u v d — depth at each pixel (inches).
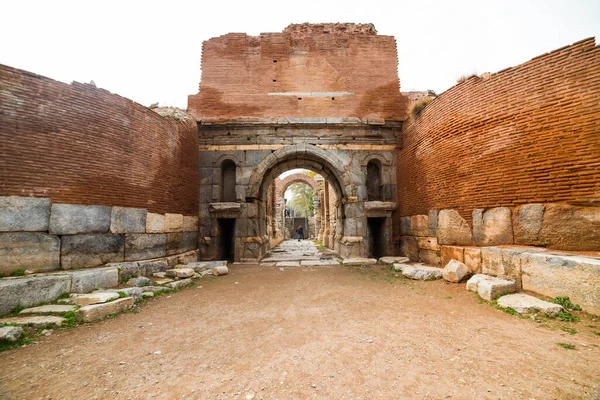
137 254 298.2
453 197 309.3
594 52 201.3
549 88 223.0
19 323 156.8
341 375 109.8
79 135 251.0
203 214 449.7
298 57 494.6
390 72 493.4
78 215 244.7
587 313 159.8
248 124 465.1
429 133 357.4
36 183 221.9
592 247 192.9
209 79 482.0
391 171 467.5
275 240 826.2
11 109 213.6
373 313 187.3
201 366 119.1
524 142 236.4
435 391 97.7
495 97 261.9
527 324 156.3
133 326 167.6
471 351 127.2
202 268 351.9
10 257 205.6
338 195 519.8
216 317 184.7
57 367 118.2
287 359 124.1
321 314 188.1
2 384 104.8
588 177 197.2
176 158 378.0
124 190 286.8
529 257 198.2
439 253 332.5
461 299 211.2
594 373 106.0
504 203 249.8
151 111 328.8
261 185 481.1
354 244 440.5
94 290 222.5
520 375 106.2
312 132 473.4
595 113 197.6
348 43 498.9
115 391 100.7
